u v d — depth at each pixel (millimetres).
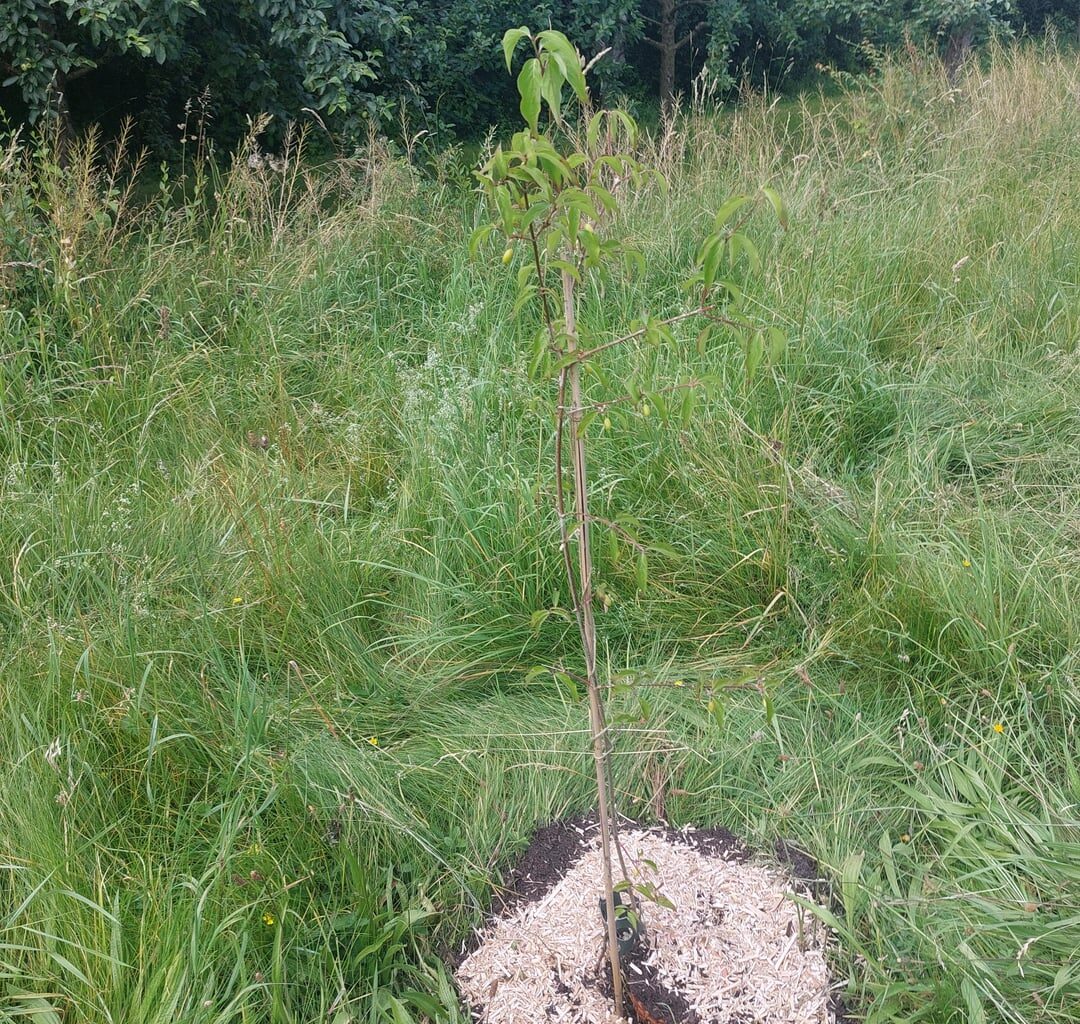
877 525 3100
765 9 9617
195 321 4715
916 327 4680
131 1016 1918
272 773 2432
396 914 2230
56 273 4578
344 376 4512
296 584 3133
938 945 2043
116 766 2502
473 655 3057
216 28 6648
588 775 2549
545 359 1505
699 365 3883
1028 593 2908
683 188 5684
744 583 3201
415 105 7566
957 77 8195
